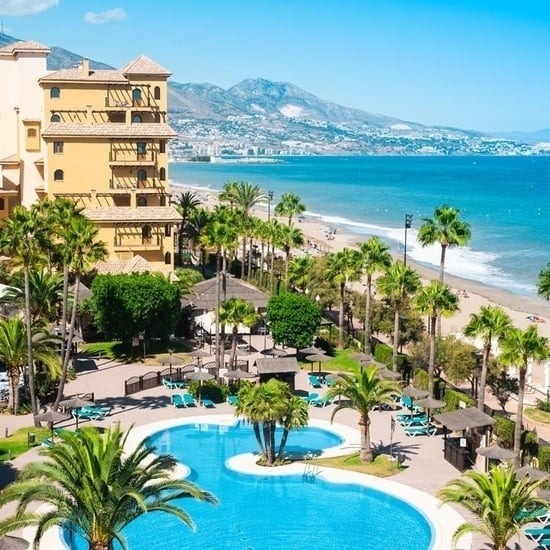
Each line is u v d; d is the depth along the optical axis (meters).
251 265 126.62
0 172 117.31
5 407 64.38
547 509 39.59
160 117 111.06
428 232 75.06
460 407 60.62
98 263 98.50
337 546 41.53
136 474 33.44
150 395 69.44
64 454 33.75
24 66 117.31
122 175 106.69
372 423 62.53
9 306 80.75
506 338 52.34
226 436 59.59
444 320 99.25
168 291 81.19
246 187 137.50
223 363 75.44
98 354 82.06
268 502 47.22
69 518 33.03
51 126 104.50
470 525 36.84
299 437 59.88
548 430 60.16
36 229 59.41
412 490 48.50
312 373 77.00
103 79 109.00
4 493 33.22
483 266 147.75
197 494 34.62
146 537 42.34
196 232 129.00
